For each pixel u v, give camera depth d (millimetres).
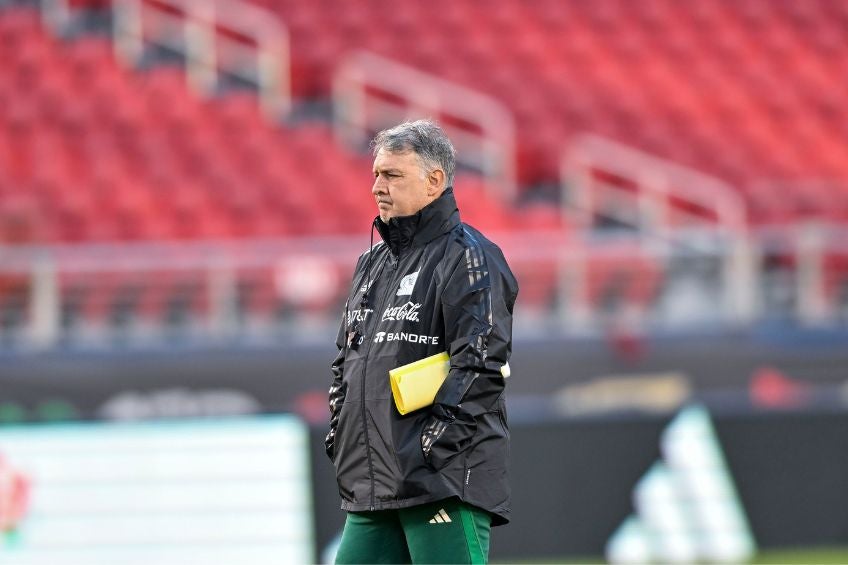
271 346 28578
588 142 45875
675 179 44344
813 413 28266
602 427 27656
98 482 26391
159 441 26703
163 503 26422
